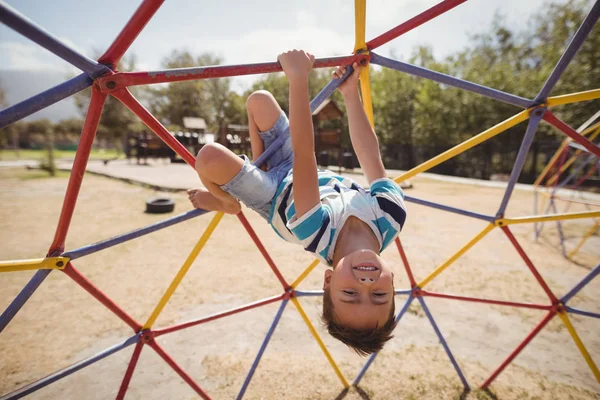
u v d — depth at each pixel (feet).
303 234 4.71
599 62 55.52
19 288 16.33
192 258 7.11
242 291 15.69
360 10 5.97
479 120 74.28
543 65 69.62
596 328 13.25
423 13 5.83
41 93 3.88
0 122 3.66
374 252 4.67
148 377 10.25
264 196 5.57
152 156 90.02
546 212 31.01
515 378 10.31
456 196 40.52
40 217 29.40
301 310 9.60
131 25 3.95
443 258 20.47
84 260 19.52
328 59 5.63
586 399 9.52
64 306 14.42
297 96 4.77
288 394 9.55
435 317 13.84
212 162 5.06
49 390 9.70
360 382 10.05
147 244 22.44
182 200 35.24
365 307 4.40
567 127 6.82
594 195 41.45
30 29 3.44
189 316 13.53
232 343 11.93
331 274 4.91
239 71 4.81
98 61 4.24
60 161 92.22
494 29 85.87
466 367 10.77
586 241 24.53
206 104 146.00
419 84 90.43
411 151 91.91
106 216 28.89
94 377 10.27
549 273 18.57
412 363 10.94
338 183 5.81
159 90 141.49
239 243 22.84
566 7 65.62
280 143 6.51
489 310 14.48
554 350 11.82
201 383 9.99
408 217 31.12
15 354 11.27
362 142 6.26
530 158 67.67
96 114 4.43
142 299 14.94
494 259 20.54
